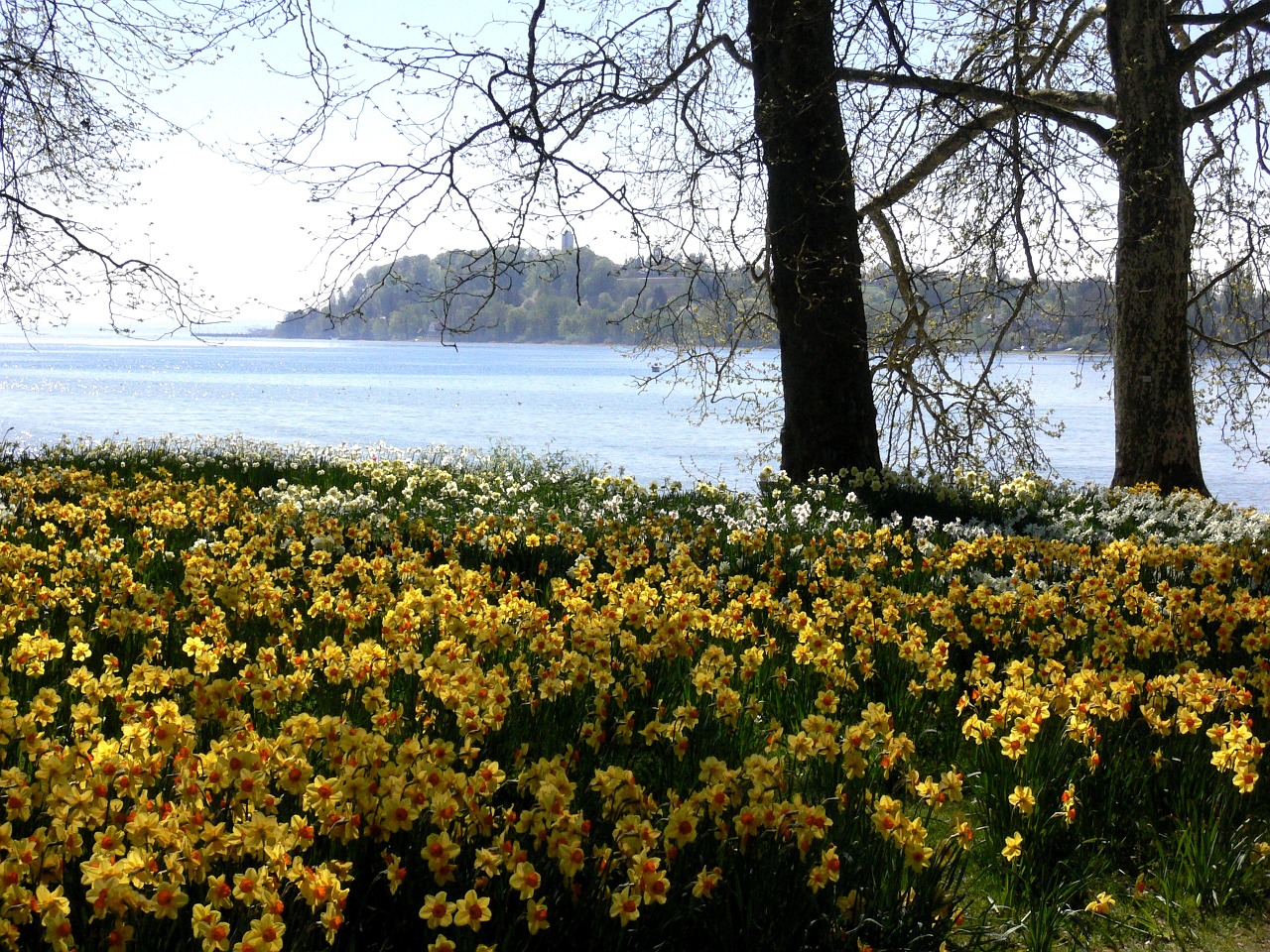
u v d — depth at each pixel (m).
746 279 13.12
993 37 11.45
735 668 4.79
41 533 7.87
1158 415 13.09
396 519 8.91
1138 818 4.18
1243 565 7.52
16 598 5.38
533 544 7.71
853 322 12.08
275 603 5.54
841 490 11.30
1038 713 4.11
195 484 10.70
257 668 4.32
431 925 2.67
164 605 5.48
